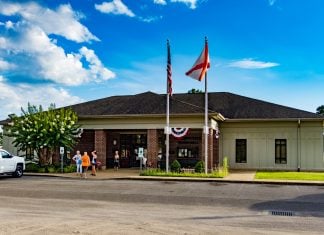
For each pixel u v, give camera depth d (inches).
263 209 554.3
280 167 1309.1
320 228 420.2
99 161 1237.7
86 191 732.0
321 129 1290.6
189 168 1179.9
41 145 1168.2
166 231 385.7
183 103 1235.9
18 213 492.1
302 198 658.2
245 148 1343.5
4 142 1364.4
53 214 489.1
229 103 1441.9
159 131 1290.6
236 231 394.0
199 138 1311.5
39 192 717.3
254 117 1320.1
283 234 384.5
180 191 738.2
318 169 1282.0
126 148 1384.1
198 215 498.9
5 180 938.1
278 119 1293.1
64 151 1242.6
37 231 374.9
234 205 588.7
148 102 1288.1
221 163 1344.7
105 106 1320.1
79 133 1227.9
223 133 1359.5
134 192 721.6
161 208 557.3
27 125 1191.6
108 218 463.8
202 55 994.7
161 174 1000.2
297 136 1305.4
